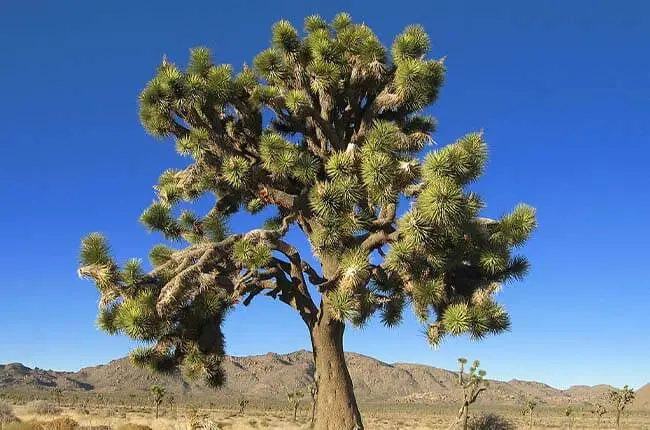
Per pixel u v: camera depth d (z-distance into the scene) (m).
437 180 9.75
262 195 11.58
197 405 99.69
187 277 10.13
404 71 11.27
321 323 11.54
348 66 12.13
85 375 190.12
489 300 10.80
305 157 11.05
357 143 11.90
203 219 13.30
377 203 10.34
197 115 11.23
